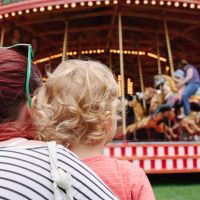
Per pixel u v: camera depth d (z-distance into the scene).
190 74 9.79
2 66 1.22
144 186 1.81
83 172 1.12
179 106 9.90
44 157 1.11
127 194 1.76
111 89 1.63
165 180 8.88
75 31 13.06
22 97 1.25
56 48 15.02
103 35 14.08
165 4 9.26
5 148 1.13
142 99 11.37
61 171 1.07
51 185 1.06
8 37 11.38
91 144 1.67
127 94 14.66
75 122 1.56
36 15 10.44
